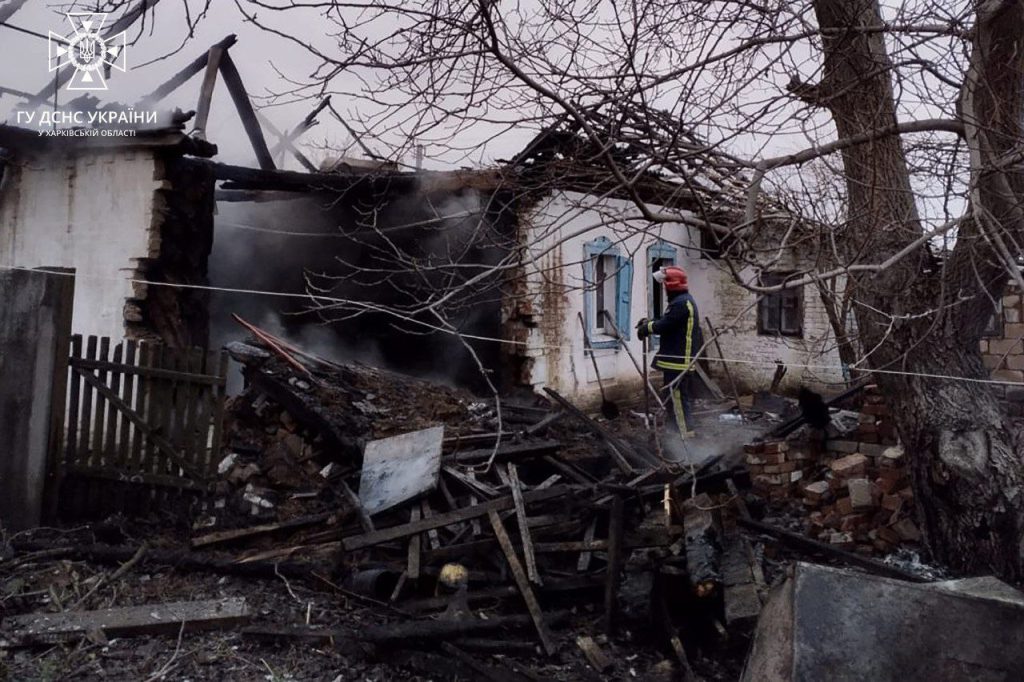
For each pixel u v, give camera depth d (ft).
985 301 14.40
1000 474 14.73
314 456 20.66
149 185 23.08
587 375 33.17
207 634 13.14
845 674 8.01
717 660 13.21
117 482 17.72
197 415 17.38
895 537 17.51
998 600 8.27
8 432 17.21
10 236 25.59
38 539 16.38
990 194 11.39
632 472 20.30
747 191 10.22
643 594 13.87
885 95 11.67
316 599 14.55
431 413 23.56
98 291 23.95
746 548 15.64
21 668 11.75
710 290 42.04
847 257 13.21
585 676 12.51
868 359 15.88
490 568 15.57
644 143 10.14
